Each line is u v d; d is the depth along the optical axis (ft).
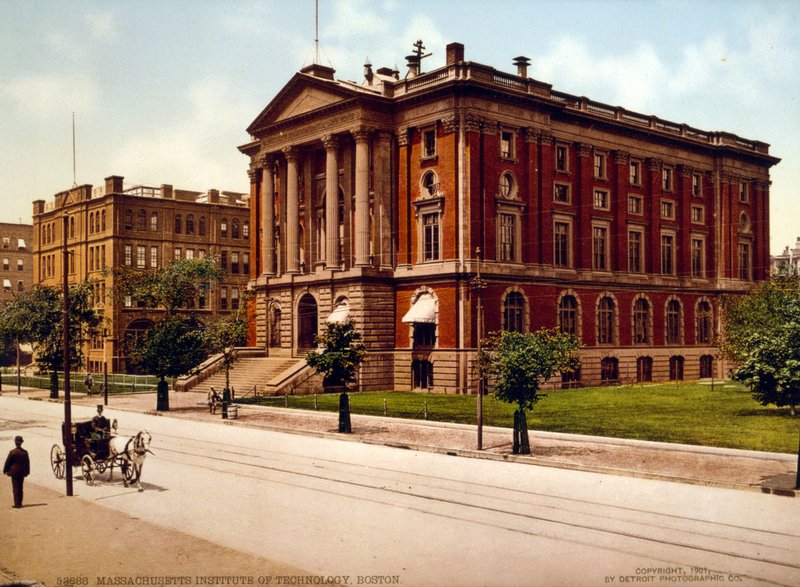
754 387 124.57
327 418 136.05
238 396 178.50
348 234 199.62
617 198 217.77
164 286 186.60
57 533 61.52
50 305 201.98
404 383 187.83
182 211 305.94
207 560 53.83
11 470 71.05
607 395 169.58
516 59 194.80
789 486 74.13
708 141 249.14
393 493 75.20
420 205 186.80
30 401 191.31
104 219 292.61
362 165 189.16
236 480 82.99
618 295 216.54
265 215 221.05
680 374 236.43
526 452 95.66
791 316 124.67
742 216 255.70
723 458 90.12
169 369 154.61
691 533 59.57
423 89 183.01
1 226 353.10
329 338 123.65
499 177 184.55
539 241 193.06
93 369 291.79
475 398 164.04
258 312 220.23
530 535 59.62
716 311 246.88
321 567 52.80
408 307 187.83
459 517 65.46
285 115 213.46
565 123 203.51
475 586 48.39
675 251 236.22
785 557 53.26
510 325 184.75
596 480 81.30
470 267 176.24
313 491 76.59
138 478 79.71
